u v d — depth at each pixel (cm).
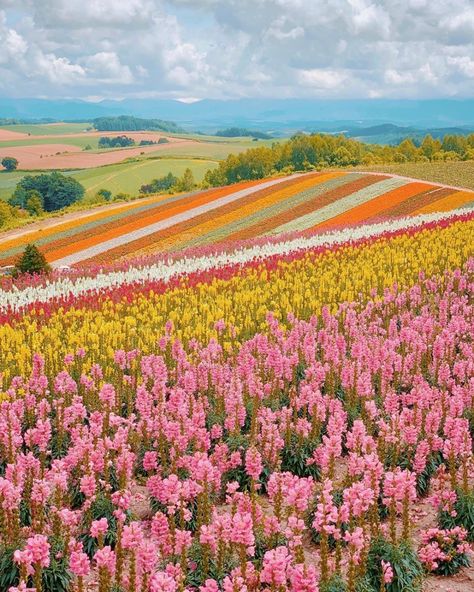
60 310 2445
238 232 5947
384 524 1045
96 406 1490
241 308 2462
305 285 2819
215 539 904
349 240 4006
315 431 1316
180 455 1183
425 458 1189
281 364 1521
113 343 1997
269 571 741
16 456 1163
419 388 1363
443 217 5069
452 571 1009
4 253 5947
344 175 7881
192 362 1709
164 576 720
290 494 870
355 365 1503
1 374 1598
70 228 6731
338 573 871
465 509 1087
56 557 940
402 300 2372
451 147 15712
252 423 1280
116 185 16650
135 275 3391
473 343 1786
